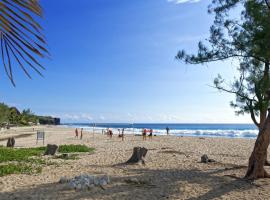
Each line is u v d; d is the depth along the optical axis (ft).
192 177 48.91
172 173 52.44
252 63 53.62
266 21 46.24
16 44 5.71
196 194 38.63
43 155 80.02
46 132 266.77
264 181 45.06
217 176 49.67
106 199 35.35
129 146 116.47
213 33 53.11
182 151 93.45
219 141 154.71
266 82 51.19
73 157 75.25
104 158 73.61
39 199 34.88
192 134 288.71
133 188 40.52
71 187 39.63
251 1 48.16
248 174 47.21
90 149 97.76
